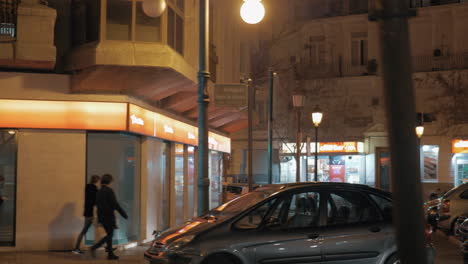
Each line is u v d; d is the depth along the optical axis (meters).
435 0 41.16
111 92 13.35
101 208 11.85
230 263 7.37
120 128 13.27
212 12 19.61
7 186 12.90
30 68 13.00
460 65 39.06
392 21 2.42
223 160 28.03
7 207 12.88
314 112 20.12
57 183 13.02
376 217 7.94
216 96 11.53
